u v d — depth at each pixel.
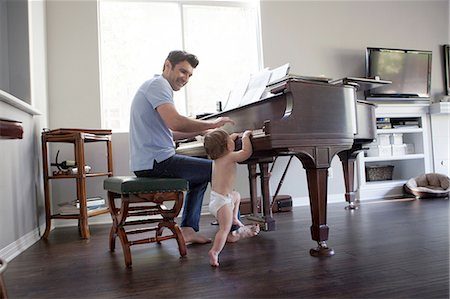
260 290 1.36
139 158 1.97
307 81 1.81
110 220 3.38
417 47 4.49
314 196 1.84
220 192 1.83
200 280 1.51
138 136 1.99
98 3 3.51
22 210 2.36
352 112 1.96
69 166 2.90
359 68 4.21
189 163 1.97
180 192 1.93
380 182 4.32
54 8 3.36
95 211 2.89
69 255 2.11
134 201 1.84
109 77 3.59
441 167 4.44
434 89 4.58
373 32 4.30
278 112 1.87
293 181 3.90
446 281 1.36
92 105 3.42
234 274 1.57
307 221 2.87
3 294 0.97
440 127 4.45
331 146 1.85
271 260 1.76
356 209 3.38
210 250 1.86
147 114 1.96
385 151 4.32
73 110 3.38
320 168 1.82
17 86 2.62
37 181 2.77
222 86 3.87
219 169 1.84
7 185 2.09
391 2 4.38
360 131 2.98
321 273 1.52
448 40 4.63
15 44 2.63
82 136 2.71
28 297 1.41
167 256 1.94
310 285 1.38
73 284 1.55
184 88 3.74
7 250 2.04
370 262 1.65
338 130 1.88
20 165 2.35
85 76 3.41
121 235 1.83
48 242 2.53
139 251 2.09
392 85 4.20
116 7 3.63
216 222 3.03
